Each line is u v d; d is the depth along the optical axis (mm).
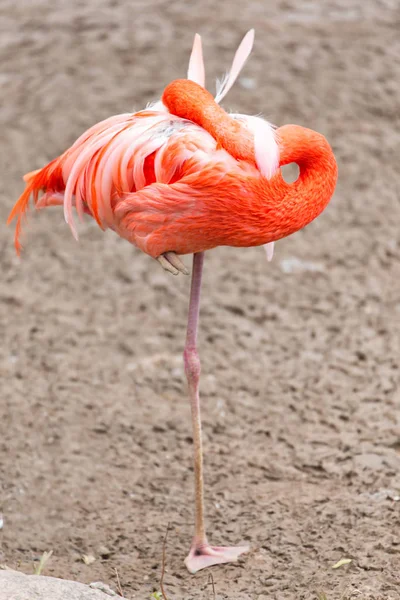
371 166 18891
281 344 14516
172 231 8695
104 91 20781
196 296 9633
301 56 22141
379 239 17062
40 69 21844
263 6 24688
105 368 13922
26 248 16906
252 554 10047
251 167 8461
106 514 10906
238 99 20234
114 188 9047
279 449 12078
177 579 9758
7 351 14234
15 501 11055
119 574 9859
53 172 9695
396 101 20828
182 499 11164
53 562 10023
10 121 20172
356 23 23859
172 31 23156
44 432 12383
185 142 8547
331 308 15359
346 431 12383
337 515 10555
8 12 24625
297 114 19969
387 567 9594
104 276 16172
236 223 8570
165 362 14109
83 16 24141
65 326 14875
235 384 13578
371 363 13969
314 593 9305
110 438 12336
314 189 8828
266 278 16094
